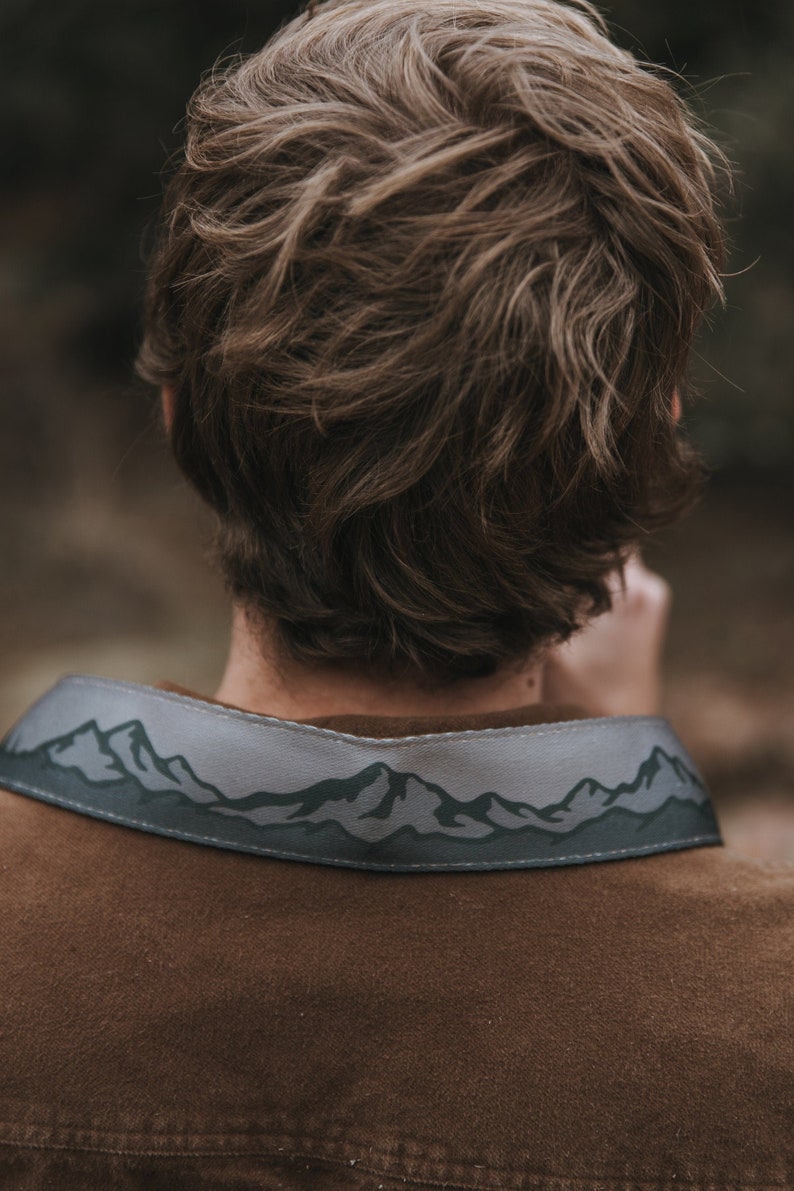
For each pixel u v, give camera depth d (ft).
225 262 1.90
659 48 13.53
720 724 11.51
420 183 1.77
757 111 12.55
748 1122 1.87
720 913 2.00
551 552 2.01
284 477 1.95
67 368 18.78
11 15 15.90
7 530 16.30
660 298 1.92
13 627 14.61
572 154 1.82
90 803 2.02
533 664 2.20
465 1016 1.93
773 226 12.96
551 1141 1.88
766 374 13.50
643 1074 1.89
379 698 2.18
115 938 1.97
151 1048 1.93
